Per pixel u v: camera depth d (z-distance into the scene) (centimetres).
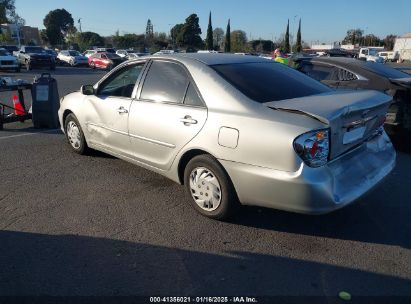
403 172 544
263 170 332
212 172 374
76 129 598
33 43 8925
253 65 432
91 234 366
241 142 342
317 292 286
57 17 10881
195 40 8075
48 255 329
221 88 378
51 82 817
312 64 761
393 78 653
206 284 294
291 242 355
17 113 873
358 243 354
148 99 446
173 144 407
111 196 455
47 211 414
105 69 3288
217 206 381
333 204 321
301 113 324
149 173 531
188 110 392
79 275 303
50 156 609
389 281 299
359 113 341
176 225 384
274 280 299
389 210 421
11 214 406
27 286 289
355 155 365
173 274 306
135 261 323
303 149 311
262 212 409
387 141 421
